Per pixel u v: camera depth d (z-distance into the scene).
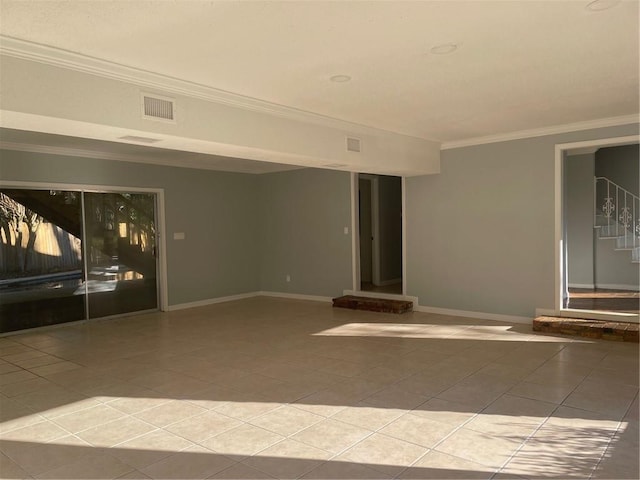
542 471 2.62
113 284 7.09
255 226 9.16
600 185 8.81
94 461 2.83
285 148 4.73
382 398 3.74
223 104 4.17
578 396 3.71
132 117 3.54
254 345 5.43
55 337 5.95
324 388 3.99
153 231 7.58
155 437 3.13
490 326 6.12
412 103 4.59
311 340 5.61
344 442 3.01
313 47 3.14
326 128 5.17
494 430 3.14
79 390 4.05
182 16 2.64
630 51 3.31
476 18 2.76
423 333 5.84
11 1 2.42
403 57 3.36
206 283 8.25
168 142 4.08
